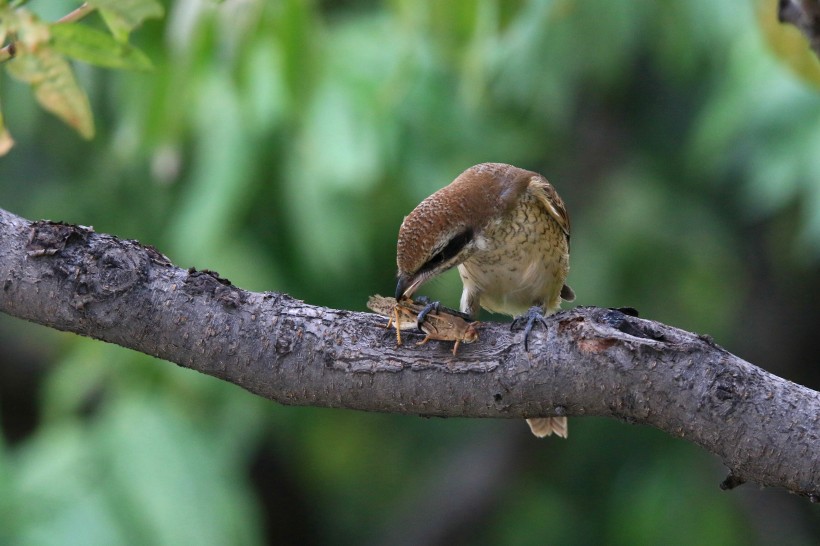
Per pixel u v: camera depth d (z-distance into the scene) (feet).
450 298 38.55
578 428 51.85
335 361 17.02
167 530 36.78
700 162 46.37
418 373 16.90
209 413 40.93
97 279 16.88
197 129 36.86
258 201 39.55
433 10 30.12
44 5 33.24
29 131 43.98
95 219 43.75
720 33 42.60
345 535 56.70
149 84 29.53
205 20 28.35
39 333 49.44
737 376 15.99
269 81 35.76
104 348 40.65
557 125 47.47
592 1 41.68
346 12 45.52
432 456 56.85
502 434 55.93
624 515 48.75
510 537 53.31
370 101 36.60
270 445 54.13
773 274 53.57
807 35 20.02
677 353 16.14
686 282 49.39
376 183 38.11
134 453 38.29
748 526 48.83
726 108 39.73
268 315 17.16
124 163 40.75
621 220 46.98
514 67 41.93
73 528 36.19
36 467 38.27
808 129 39.11
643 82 50.88
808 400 15.93
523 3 28.76
